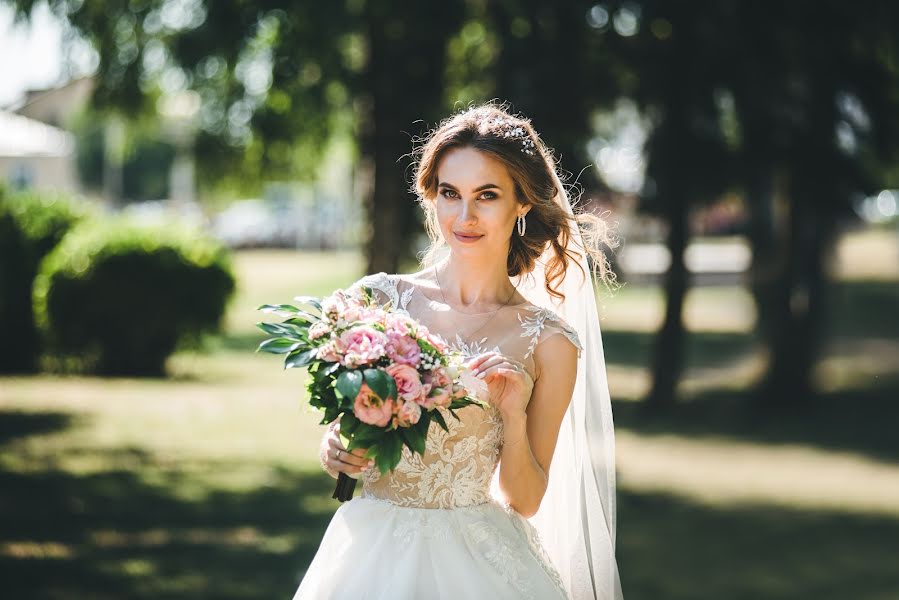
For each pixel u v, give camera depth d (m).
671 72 12.44
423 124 13.50
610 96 12.76
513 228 3.30
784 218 15.01
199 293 16.20
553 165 3.30
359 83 13.56
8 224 15.92
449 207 3.15
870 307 22.20
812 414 14.26
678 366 14.42
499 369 2.93
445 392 2.78
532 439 3.17
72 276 15.69
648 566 7.50
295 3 12.20
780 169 12.66
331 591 3.05
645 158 13.08
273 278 32.84
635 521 8.87
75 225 16.52
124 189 56.78
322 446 3.16
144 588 6.33
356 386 2.72
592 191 13.07
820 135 12.53
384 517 3.10
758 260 15.63
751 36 12.13
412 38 12.96
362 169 14.20
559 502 3.44
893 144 12.80
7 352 16.17
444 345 2.88
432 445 3.06
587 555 3.43
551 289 3.44
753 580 7.14
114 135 22.83
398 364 2.76
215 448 11.09
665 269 14.30
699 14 12.19
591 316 3.46
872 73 12.51
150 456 10.55
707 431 13.12
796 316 15.05
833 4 11.98
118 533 7.64
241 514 8.36
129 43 14.34
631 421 13.80
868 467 11.20
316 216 50.81
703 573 7.32
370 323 2.87
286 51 12.86
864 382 16.20
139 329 16.00
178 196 55.94
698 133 12.70
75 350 15.96
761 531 8.55
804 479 10.61
